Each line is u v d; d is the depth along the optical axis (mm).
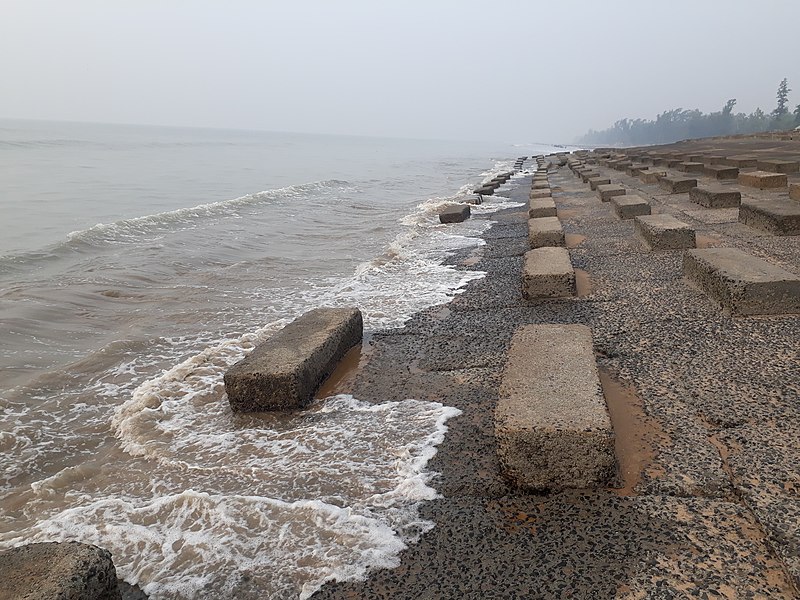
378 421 3559
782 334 4098
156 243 10711
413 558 2336
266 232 12484
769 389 3338
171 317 6457
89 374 4883
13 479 3334
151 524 2709
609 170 23625
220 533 2592
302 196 20812
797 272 5621
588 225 10141
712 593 1996
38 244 10898
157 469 3248
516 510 2570
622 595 2029
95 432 3879
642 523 2381
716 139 56688
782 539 2184
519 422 2703
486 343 4785
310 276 8422
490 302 6043
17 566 2092
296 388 3777
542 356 3494
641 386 3594
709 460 2744
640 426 3121
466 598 2102
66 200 18406
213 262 9430
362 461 3117
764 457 2705
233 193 22516
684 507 2449
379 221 14328
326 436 3426
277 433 3531
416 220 13773
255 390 3799
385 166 48344
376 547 2412
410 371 4355
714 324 4469
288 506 2719
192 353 5359
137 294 7457
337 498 2797
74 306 6844
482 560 2281
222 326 6133
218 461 3264
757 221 7906
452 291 6730
